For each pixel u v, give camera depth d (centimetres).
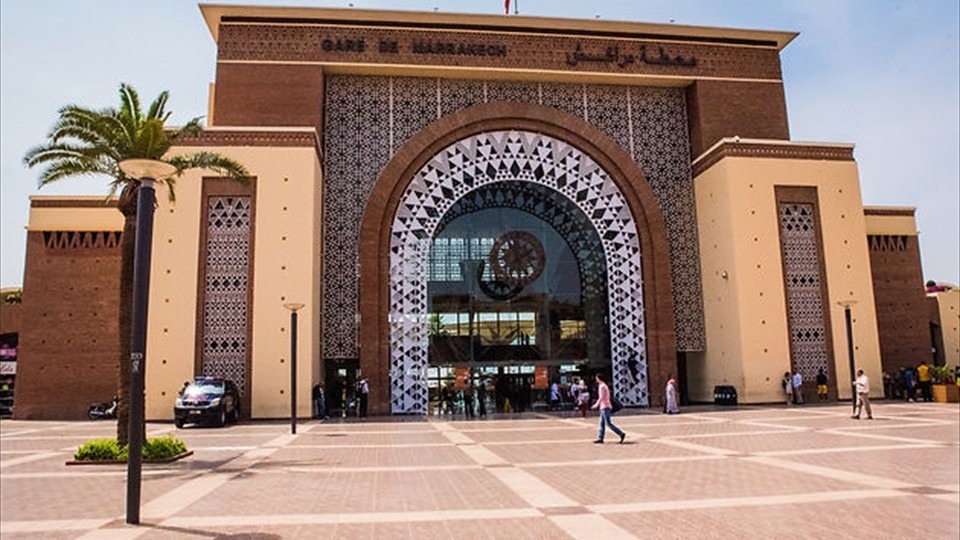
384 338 2288
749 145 2423
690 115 2617
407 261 2367
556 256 2500
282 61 2367
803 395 2333
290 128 2219
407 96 2472
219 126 2269
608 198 2519
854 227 2453
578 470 985
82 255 2444
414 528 639
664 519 655
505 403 2397
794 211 2434
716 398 2389
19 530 653
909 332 2753
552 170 2498
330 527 647
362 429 1773
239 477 971
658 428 1619
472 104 2495
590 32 2538
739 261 2344
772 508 695
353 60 2391
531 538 593
